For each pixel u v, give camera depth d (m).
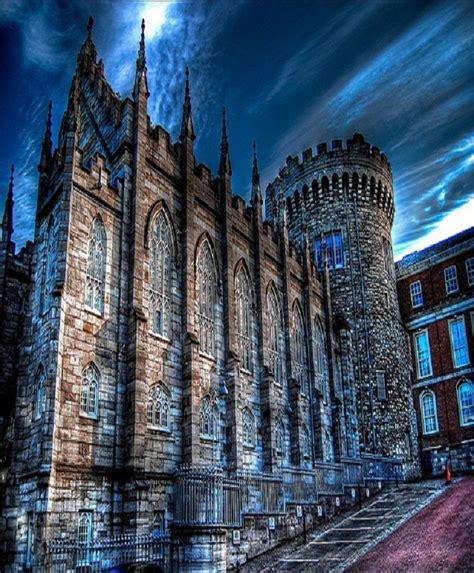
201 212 40.09
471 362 59.47
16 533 26.67
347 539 32.50
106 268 31.05
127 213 33.16
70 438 26.64
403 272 67.81
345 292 61.16
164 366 32.94
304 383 50.03
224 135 44.38
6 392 33.81
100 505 26.95
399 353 61.75
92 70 40.25
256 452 40.12
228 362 38.59
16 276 36.75
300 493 38.31
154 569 23.95
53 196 31.53
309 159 67.00
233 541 30.17
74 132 31.30
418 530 30.55
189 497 28.64
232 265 41.66
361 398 57.16
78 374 27.94
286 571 27.95
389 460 53.00
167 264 35.53
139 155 34.44
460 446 58.41
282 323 48.34
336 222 64.06
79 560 23.94
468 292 61.50
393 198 70.19
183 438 32.56
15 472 28.11
